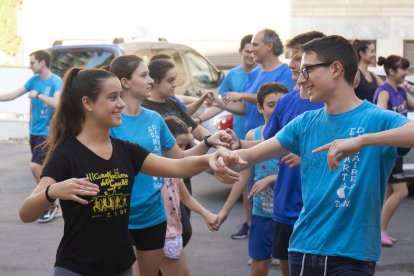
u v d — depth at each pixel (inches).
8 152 577.6
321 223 154.7
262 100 234.4
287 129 161.3
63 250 153.3
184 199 221.6
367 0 818.2
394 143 140.6
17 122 647.1
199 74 560.1
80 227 151.7
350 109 154.6
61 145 155.6
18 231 344.5
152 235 199.3
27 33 931.3
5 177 476.4
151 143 202.4
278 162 223.5
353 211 151.9
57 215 370.3
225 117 400.2
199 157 159.8
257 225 224.4
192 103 311.6
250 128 310.5
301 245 157.2
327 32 833.5
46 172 152.9
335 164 141.6
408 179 411.5
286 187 205.2
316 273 155.1
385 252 308.8
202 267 289.0
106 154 156.4
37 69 379.9
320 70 154.4
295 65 206.8
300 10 843.4
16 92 383.9
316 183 156.2
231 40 873.5
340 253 151.8
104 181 154.3
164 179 208.5
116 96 157.1
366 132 151.4
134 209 196.2
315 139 156.6
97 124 156.4
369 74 344.2
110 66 204.5
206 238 332.8
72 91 156.4
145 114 204.8
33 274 278.4
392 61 318.7
